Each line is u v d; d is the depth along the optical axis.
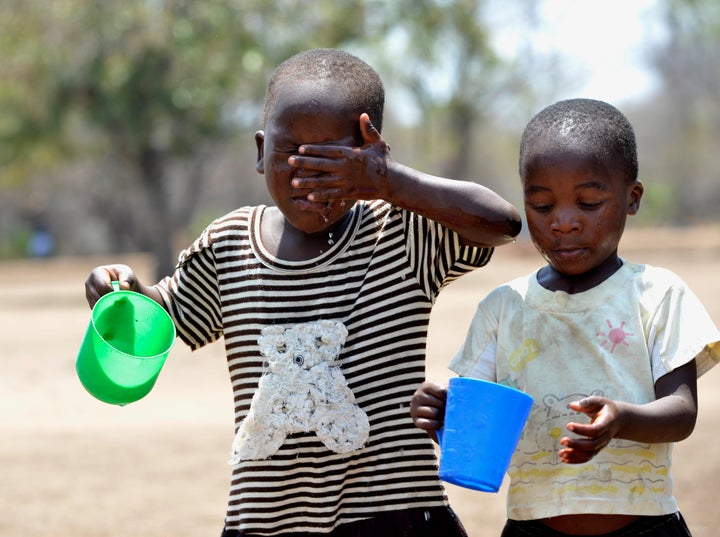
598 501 5.25
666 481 5.34
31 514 11.21
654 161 115.25
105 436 15.68
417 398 5.18
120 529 10.55
